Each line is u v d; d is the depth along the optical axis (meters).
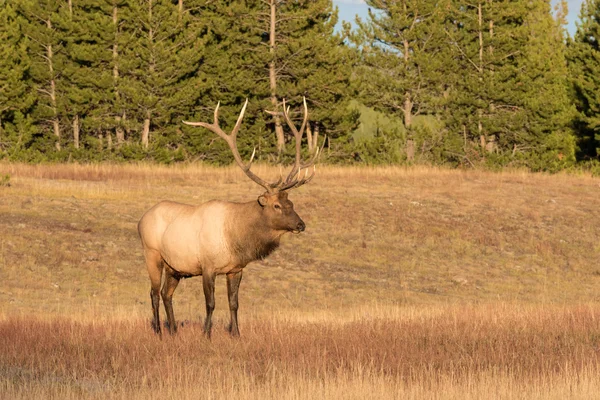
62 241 86.19
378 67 177.12
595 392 31.16
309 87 168.50
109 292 71.69
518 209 121.94
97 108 167.00
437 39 175.75
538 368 37.06
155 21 162.50
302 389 30.91
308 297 76.25
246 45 170.88
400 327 48.75
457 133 178.88
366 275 87.25
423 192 130.88
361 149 175.75
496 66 179.75
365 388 31.03
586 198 133.88
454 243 102.25
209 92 172.12
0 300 64.88
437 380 33.69
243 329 47.38
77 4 165.25
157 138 166.88
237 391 31.00
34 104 165.50
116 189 116.94
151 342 41.84
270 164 166.62
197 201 114.44
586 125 176.25
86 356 38.59
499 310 59.47
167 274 45.72
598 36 172.12
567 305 72.44
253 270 84.25
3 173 126.19
